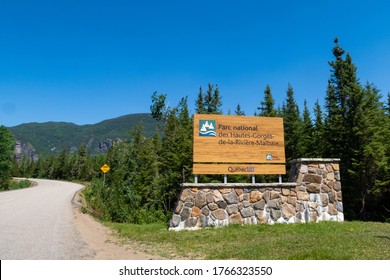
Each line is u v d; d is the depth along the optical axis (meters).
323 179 14.57
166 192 30.55
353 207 27.41
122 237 11.50
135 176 37.97
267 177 31.14
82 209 21.59
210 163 13.72
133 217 23.69
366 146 25.14
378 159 25.08
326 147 30.23
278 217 13.64
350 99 28.12
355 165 25.97
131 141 57.00
